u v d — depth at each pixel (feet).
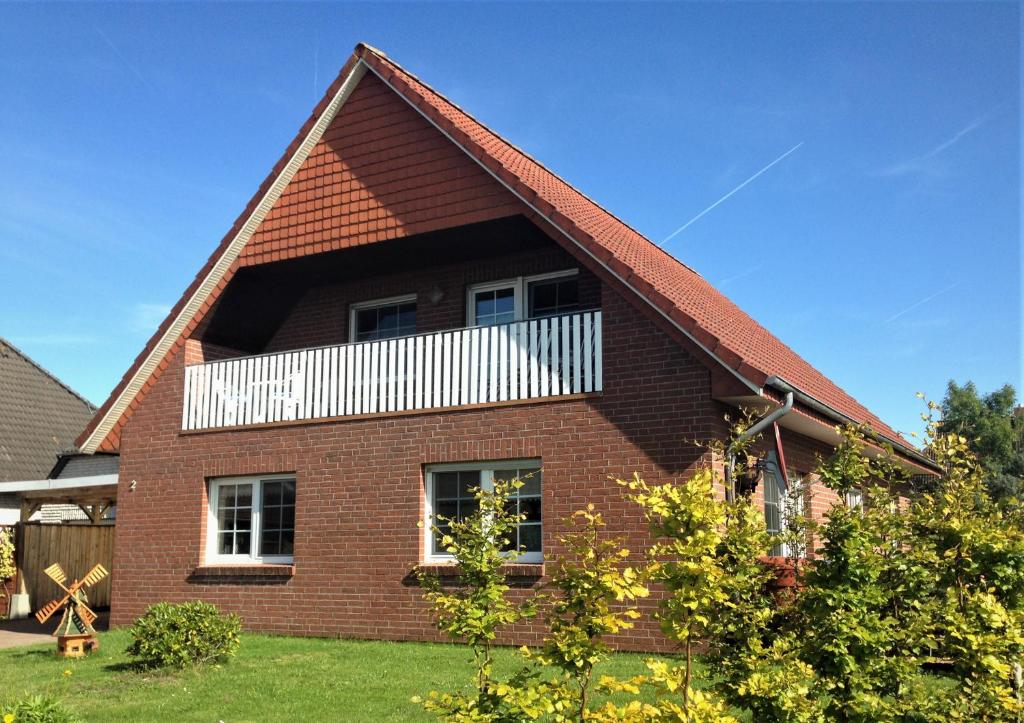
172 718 25.94
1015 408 137.18
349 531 42.93
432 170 43.91
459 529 18.63
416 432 42.06
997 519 20.45
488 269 47.91
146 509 48.96
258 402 46.85
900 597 18.86
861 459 20.62
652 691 27.30
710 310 48.73
